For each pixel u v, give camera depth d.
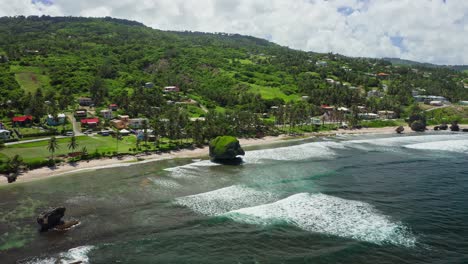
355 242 47.59
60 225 53.88
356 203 63.38
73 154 99.50
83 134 127.75
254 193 70.31
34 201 65.62
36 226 54.22
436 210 59.41
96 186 75.56
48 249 46.94
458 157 106.75
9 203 64.38
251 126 156.88
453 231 50.81
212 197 67.94
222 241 48.97
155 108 171.25
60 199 66.81
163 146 117.12
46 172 86.06
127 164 96.94
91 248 47.28
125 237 50.56
